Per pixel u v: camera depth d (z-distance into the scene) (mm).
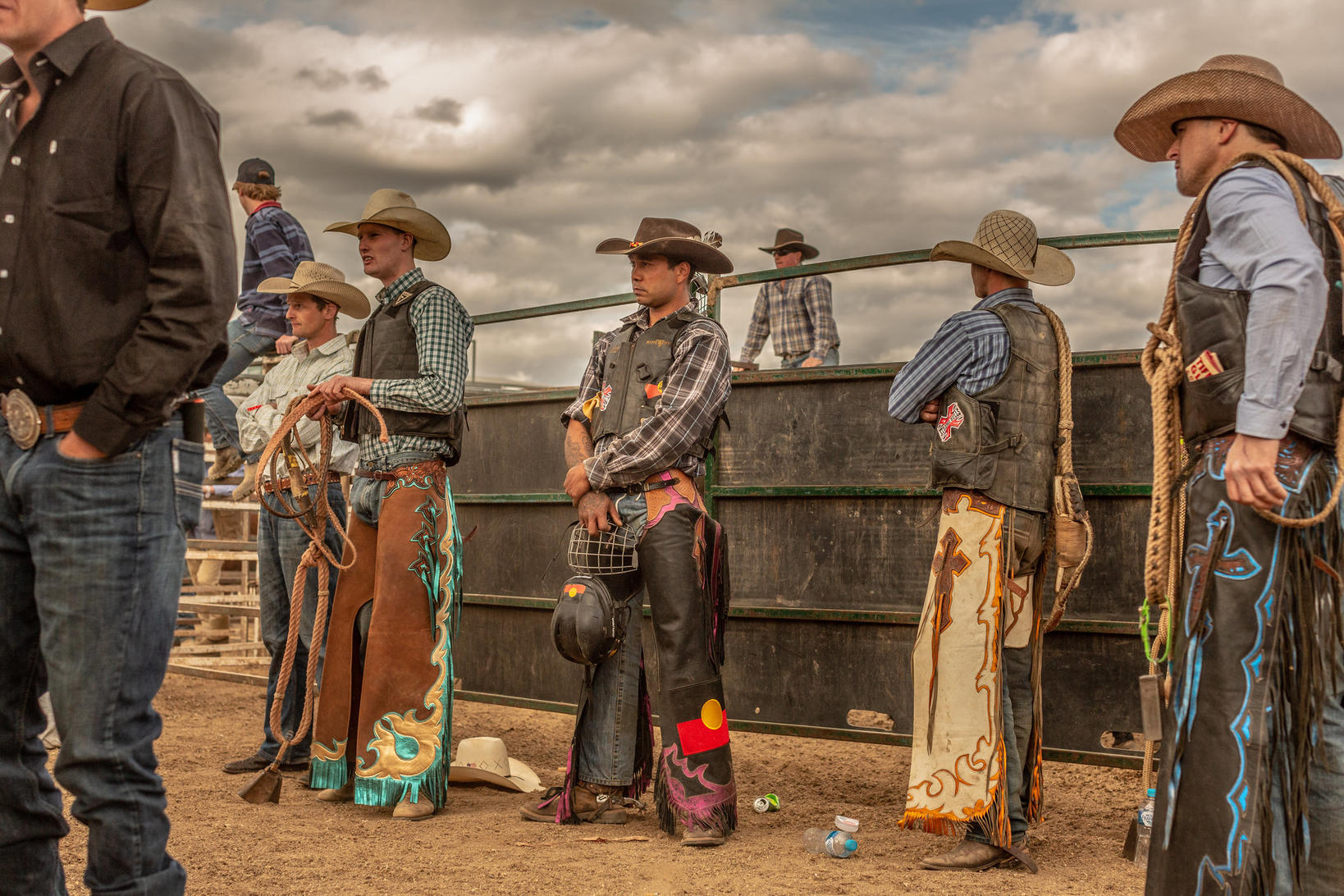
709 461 5375
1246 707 2379
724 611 4215
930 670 3787
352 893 3295
